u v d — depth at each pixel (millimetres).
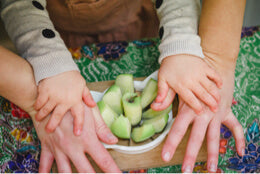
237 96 675
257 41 727
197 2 659
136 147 599
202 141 613
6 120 642
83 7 758
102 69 715
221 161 627
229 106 637
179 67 611
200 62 616
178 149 626
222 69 634
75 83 603
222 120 633
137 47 737
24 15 628
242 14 617
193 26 633
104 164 588
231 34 618
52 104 594
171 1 650
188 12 641
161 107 613
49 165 606
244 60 708
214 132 615
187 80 607
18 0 638
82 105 603
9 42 793
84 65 721
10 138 635
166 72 618
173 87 618
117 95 621
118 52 732
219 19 614
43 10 654
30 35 615
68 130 598
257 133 642
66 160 596
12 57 585
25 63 593
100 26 822
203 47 633
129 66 716
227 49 624
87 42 864
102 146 596
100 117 606
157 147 623
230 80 636
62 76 598
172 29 627
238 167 618
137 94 630
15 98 592
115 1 771
